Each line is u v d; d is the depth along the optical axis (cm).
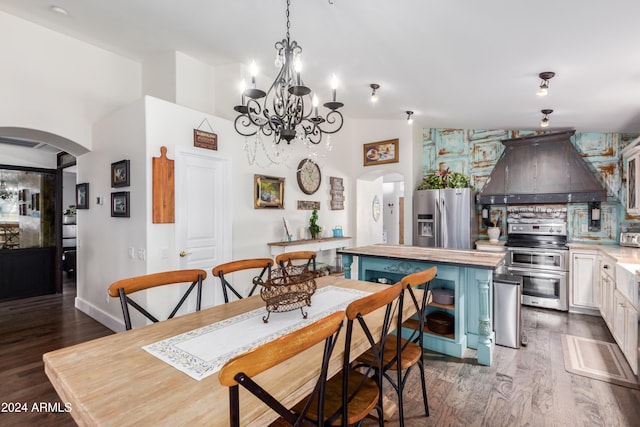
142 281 184
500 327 311
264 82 416
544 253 423
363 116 536
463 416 205
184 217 334
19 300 482
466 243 462
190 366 120
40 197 519
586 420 201
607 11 184
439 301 302
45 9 305
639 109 339
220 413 93
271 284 178
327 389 158
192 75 388
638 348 242
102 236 378
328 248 483
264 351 89
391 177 812
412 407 215
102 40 363
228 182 375
